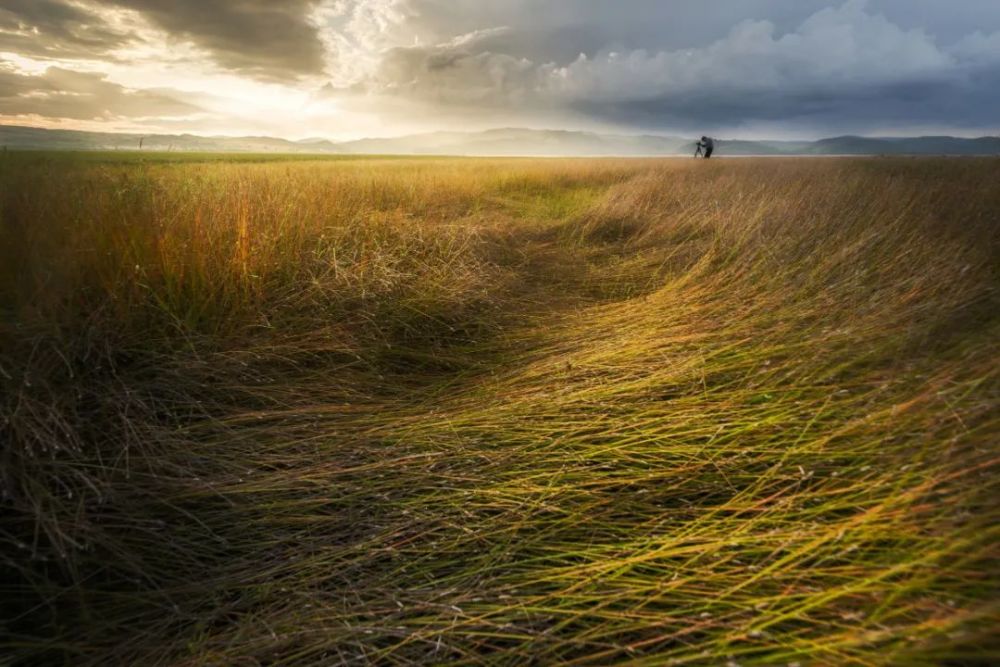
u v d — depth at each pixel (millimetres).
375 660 1481
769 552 1697
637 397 2838
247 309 3639
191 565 1870
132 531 1938
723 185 10375
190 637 1586
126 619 1651
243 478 2246
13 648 1508
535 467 2309
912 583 1379
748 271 4699
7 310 2900
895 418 2109
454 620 1565
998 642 1186
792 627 1432
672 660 1349
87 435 2357
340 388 3160
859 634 1305
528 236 7824
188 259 3588
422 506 2113
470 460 2381
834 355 2795
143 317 3188
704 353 3184
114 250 3449
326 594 1718
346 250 5047
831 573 1537
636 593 1614
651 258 6297
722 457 2246
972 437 1817
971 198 6715
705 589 1585
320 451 2484
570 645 1501
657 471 2193
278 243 4473
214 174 8586
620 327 4066
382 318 4121
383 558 1891
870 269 4066
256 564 1865
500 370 3518
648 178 12031
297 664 1480
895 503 1636
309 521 2064
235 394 2938
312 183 7668
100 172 5852
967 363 2352
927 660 1204
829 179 10188
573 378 3195
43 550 1804
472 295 4672
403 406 2984
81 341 2816
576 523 1967
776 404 2523
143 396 2691
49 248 3270
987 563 1438
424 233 5969
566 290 5512
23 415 2131
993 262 4355
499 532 1946
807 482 2043
